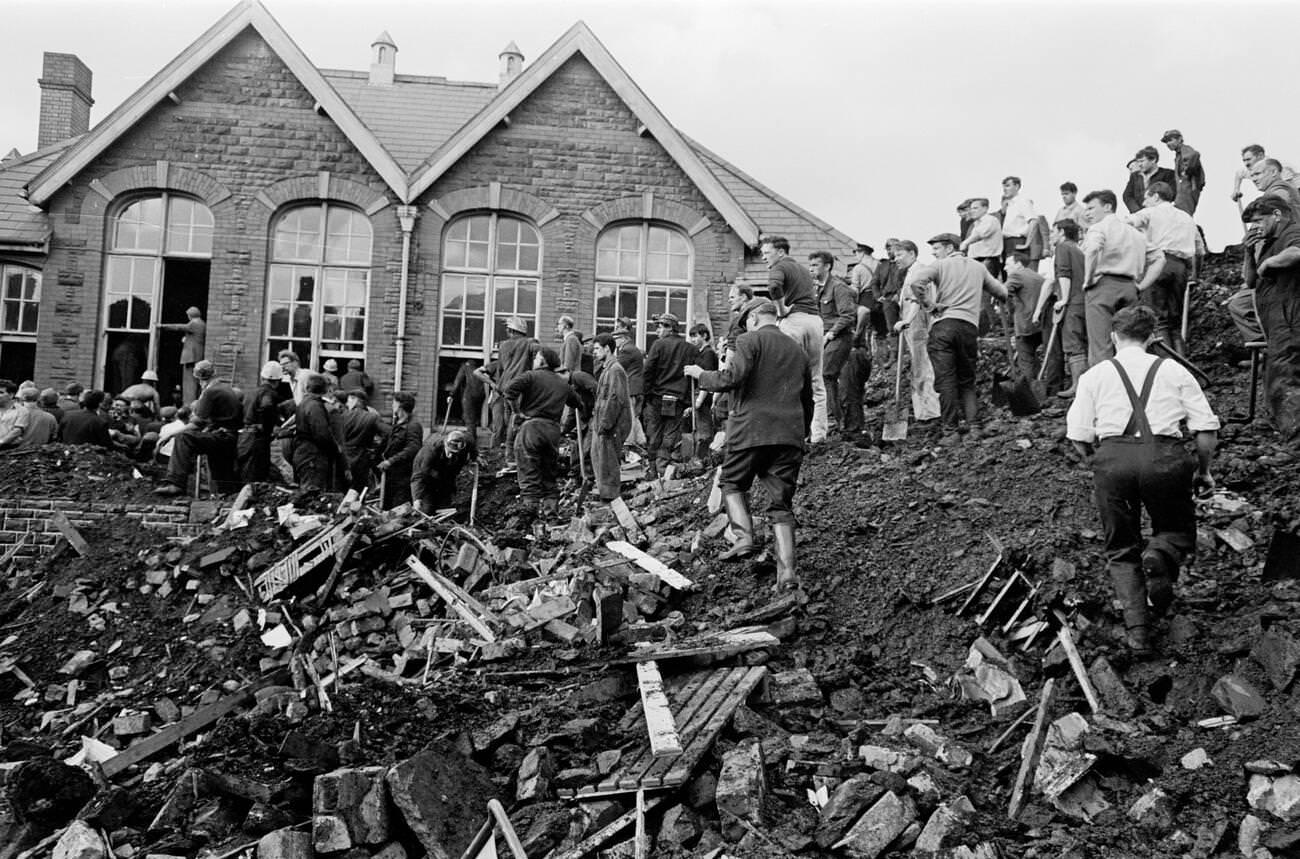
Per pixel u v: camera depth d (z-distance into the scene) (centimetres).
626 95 2184
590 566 1123
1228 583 911
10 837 836
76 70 2639
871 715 833
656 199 2188
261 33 2148
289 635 1202
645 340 2175
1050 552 952
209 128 2142
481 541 1302
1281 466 1084
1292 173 1585
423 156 2311
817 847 684
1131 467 805
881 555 1030
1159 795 697
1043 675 852
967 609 932
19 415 1692
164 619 1288
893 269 1889
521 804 747
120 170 2122
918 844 675
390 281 2134
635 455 1723
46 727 1149
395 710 845
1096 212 1202
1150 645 827
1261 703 762
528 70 2177
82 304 2094
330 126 2159
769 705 830
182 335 2122
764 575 1035
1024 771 728
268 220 2130
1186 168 1781
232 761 800
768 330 970
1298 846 655
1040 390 1445
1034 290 1511
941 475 1170
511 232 2186
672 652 868
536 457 1459
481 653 999
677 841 697
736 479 980
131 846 787
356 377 1994
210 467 1595
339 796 747
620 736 804
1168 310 1398
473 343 2150
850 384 1421
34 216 2133
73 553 1480
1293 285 1135
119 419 1864
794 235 2281
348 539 1267
